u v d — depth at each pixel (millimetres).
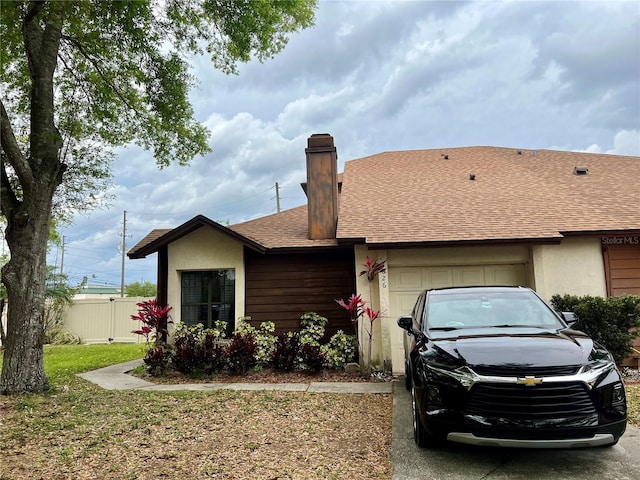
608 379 4027
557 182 12156
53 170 7918
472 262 9414
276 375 9016
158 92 10305
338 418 5816
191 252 10758
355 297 9047
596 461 4238
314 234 10852
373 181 13133
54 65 8109
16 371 7223
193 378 8922
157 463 4289
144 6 8219
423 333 5312
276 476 3951
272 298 10570
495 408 3936
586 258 9352
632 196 10750
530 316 5504
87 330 19375
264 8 9492
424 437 4578
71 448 4711
